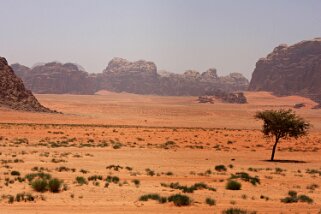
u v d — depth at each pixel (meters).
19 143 76.38
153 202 28.80
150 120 182.75
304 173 51.19
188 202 28.20
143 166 52.47
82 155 61.75
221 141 95.81
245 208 27.94
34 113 171.12
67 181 37.28
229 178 42.66
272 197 33.12
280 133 67.62
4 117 149.62
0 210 25.11
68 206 26.86
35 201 28.05
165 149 76.06
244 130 134.00
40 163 51.09
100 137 95.06
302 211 27.64
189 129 130.50
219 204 29.00
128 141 89.31
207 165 56.44
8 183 35.19
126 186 35.69
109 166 49.72
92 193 31.59
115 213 25.19
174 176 43.84
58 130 107.50
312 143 99.00
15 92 189.38
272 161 65.88
